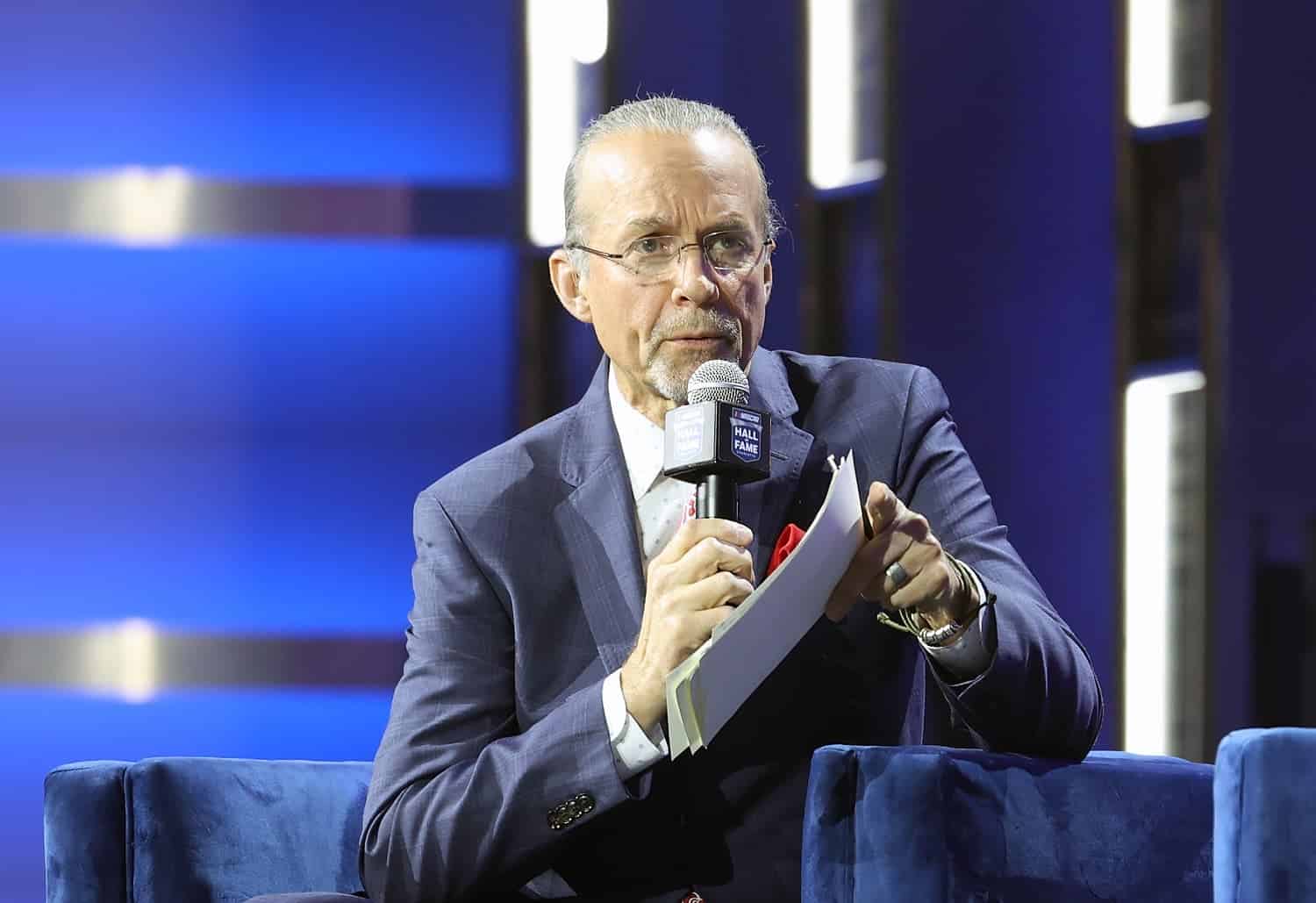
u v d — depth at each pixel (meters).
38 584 16.11
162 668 16.02
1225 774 4.66
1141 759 5.84
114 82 16.38
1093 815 5.08
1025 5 16.78
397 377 16.47
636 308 5.88
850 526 5.07
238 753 15.97
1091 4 16.66
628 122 6.07
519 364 16.45
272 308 16.44
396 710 6.19
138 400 16.30
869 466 6.31
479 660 6.20
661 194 5.84
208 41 16.45
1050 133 16.83
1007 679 5.41
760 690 5.97
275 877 6.54
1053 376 16.69
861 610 6.06
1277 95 16.36
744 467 5.24
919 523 5.30
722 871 5.85
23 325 16.25
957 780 4.96
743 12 16.72
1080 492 16.53
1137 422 16.23
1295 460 16.11
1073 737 5.62
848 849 5.05
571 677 6.11
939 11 16.67
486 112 16.55
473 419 16.47
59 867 6.39
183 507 16.25
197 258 16.42
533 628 6.17
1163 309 16.50
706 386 5.38
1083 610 16.45
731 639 4.62
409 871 5.71
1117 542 16.14
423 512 6.52
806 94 16.78
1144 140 16.50
